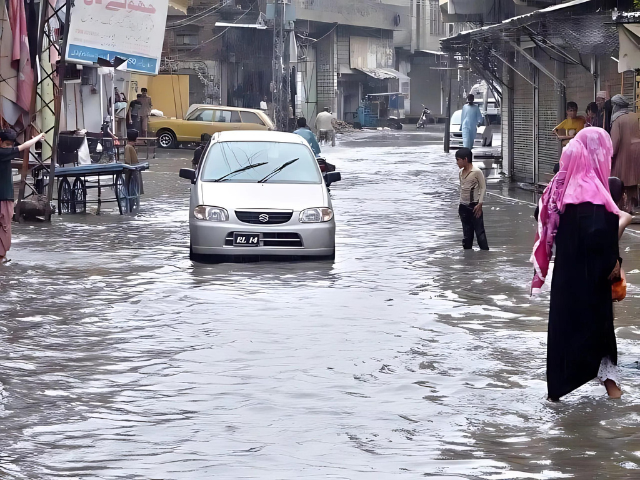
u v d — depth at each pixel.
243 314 12.02
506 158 34.72
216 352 10.10
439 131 84.25
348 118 92.50
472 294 13.37
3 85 22.25
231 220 16.05
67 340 10.68
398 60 106.94
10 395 8.57
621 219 8.46
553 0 33.53
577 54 27.11
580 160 8.51
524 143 32.91
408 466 6.72
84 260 16.33
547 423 7.72
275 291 13.60
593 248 8.34
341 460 6.85
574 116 25.94
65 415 7.98
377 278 14.66
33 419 7.88
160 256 16.83
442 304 12.66
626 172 20.92
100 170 23.12
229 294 13.34
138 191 24.55
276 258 16.38
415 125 100.56
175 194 28.53
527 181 32.38
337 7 87.06
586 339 8.30
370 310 12.29
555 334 8.37
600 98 23.48
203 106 50.78
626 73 23.33
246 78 68.75
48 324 11.47
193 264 15.99
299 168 17.38
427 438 7.36
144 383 8.95
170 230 20.47
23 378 9.14
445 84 107.56
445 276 14.84
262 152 17.61
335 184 31.69
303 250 16.14
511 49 31.61
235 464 6.78
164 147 50.59
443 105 108.25
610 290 8.46
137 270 15.34
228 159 17.41
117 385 8.89
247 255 16.19
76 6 25.44
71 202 23.56
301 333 10.98
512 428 7.60
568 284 8.38
